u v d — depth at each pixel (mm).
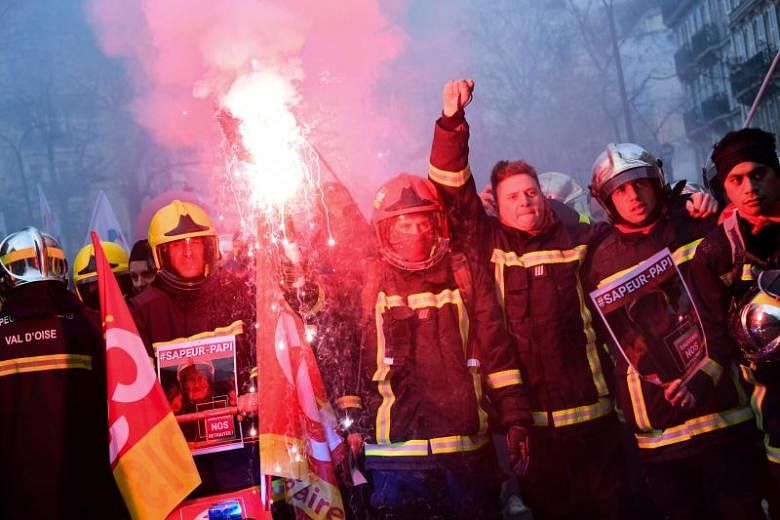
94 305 6262
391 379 4793
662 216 5000
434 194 4973
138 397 4449
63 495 4609
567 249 5141
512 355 4906
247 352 4781
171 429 4453
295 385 4527
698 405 4805
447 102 4996
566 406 5023
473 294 4895
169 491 4367
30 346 4699
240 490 4648
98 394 4805
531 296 5070
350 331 4898
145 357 4508
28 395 4652
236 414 4660
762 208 4523
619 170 4914
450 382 4754
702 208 4945
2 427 4629
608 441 5098
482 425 4812
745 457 4801
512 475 6527
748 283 4617
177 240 4711
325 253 5004
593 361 5090
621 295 4957
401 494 4707
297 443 4469
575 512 5102
